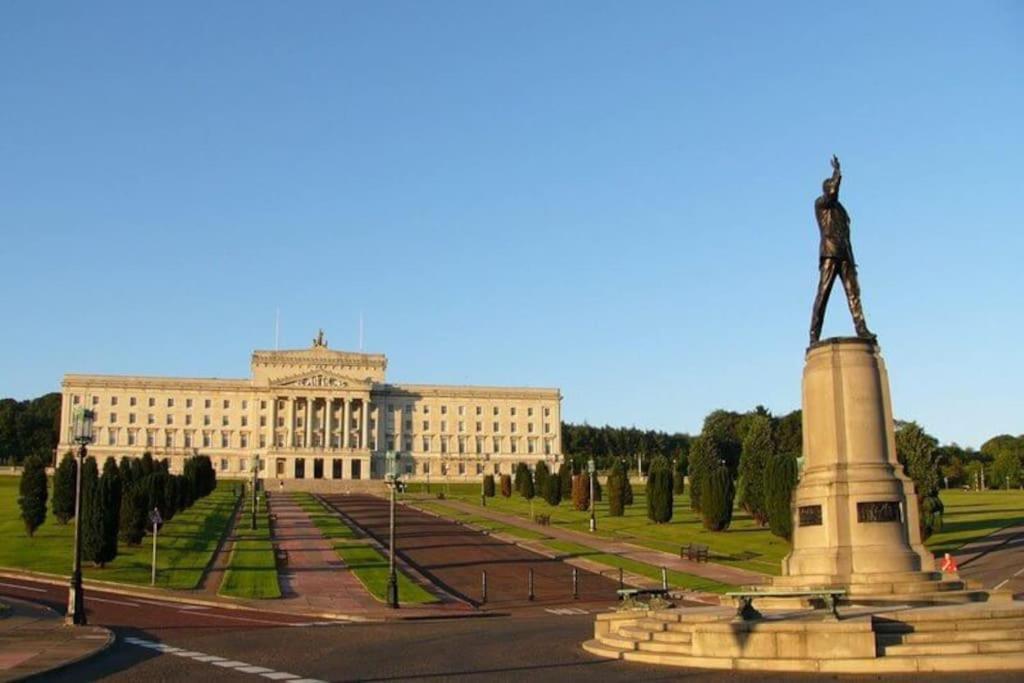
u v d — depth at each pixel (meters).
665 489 105.12
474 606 54.88
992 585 62.34
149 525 83.19
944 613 27.69
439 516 119.50
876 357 35.72
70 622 39.56
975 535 88.50
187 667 28.48
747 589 34.81
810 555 34.06
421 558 77.44
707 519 97.56
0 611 43.16
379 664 29.16
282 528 98.12
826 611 29.47
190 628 40.84
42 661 28.64
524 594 60.94
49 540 75.69
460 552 82.06
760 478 102.00
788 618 28.56
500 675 26.55
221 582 60.28
